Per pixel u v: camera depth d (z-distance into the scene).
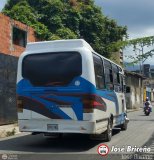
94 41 40.62
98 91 11.82
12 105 20.25
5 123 19.47
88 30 40.28
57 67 11.71
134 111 40.38
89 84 11.31
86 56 11.45
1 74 19.25
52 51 11.88
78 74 11.45
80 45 11.66
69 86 11.48
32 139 13.99
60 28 34.41
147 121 23.48
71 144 12.59
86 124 11.25
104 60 13.14
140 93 55.19
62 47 11.80
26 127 11.88
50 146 12.15
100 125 11.98
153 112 37.28
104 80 12.83
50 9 34.94
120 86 15.91
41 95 11.73
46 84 11.73
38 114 11.73
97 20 40.97
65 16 36.59
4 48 22.42
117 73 15.40
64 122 11.45
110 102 13.62
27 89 11.95
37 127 11.73
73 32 36.25
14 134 15.65
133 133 15.88
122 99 16.33
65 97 11.47
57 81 11.62
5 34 22.58
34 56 12.07
